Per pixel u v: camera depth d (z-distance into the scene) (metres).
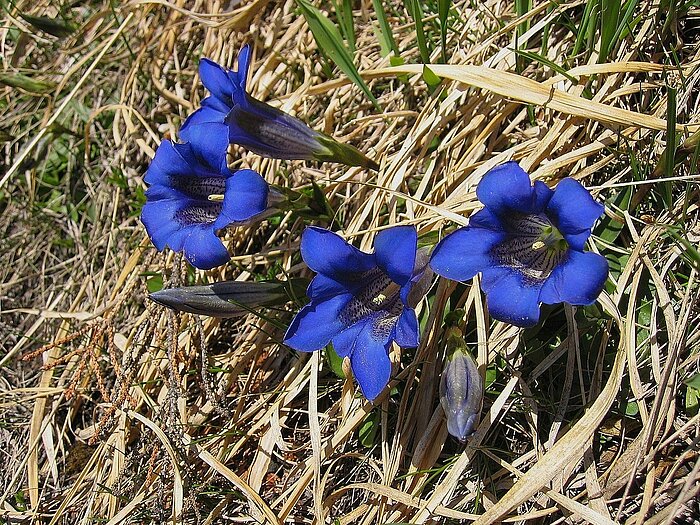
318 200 0.25
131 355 0.28
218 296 0.23
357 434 0.24
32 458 0.27
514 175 0.18
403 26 0.30
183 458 0.24
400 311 0.20
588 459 0.20
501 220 0.19
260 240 0.29
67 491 0.26
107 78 0.36
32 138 0.36
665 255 0.22
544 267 0.20
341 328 0.20
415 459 0.22
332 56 0.28
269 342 0.26
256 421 0.25
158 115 0.35
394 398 0.24
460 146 0.27
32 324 0.32
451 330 0.21
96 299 0.31
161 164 0.23
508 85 0.24
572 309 0.22
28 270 0.33
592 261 0.17
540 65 0.26
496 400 0.21
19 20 0.39
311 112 0.31
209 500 0.24
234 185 0.21
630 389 0.21
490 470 0.22
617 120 0.23
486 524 0.19
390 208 0.26
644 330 0.22
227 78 0.23
